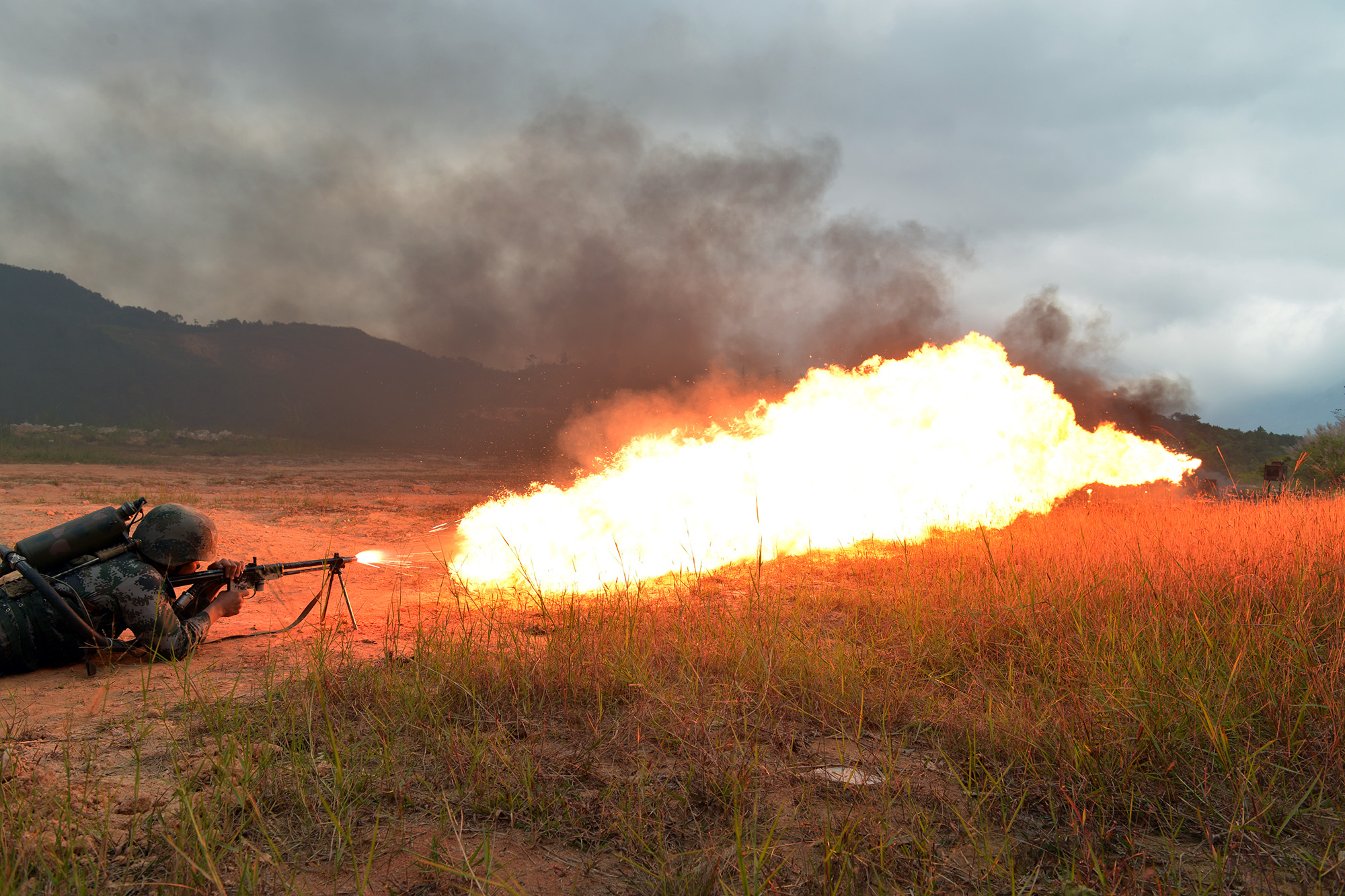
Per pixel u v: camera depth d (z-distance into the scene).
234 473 29.92
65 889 2.29
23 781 2.98
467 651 4.36
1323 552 6.15
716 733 3.56
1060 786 3.02
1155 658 4.02
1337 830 2.72
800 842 2.72
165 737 3.57
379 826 2.80
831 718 3.87
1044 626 4.90
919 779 3.22
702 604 5.93
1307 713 3.46
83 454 32.81
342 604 6.77
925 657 4.68
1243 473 26.80
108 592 4.69
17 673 4.57
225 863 2.53
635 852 2.64
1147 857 2.63
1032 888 2.46
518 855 2.63
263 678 4.46
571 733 3.65
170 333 181.62
